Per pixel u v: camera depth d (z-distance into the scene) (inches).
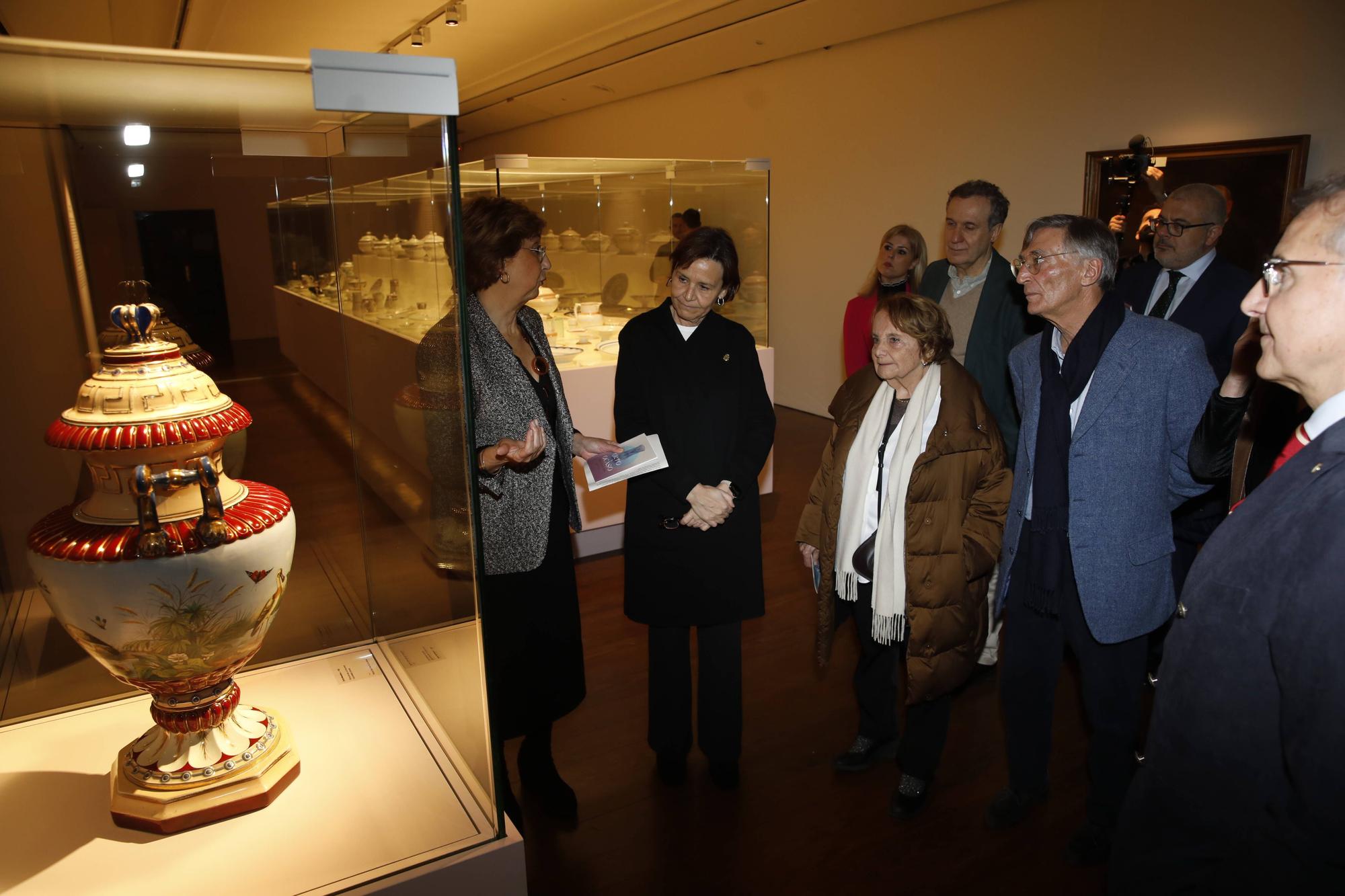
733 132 326.3
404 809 46.1
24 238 48.4
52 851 42.7
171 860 41.9
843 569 88.3
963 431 79.5
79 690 56.4
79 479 43.6
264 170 54.9
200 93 41.4
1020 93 215.3
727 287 84.9
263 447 60.0
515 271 71.8
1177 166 180.5
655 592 86.9
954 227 112.0
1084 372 73.9
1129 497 72.9
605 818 90.4
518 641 77.3
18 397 49.1
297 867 41.4
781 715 110.7
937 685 82.3
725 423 85.4
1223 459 65.2
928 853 84.7
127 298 52.4
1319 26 154.6
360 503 61.6
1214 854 44.2
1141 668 78.2
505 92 437.4
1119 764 79.9
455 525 41.6
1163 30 180.9
